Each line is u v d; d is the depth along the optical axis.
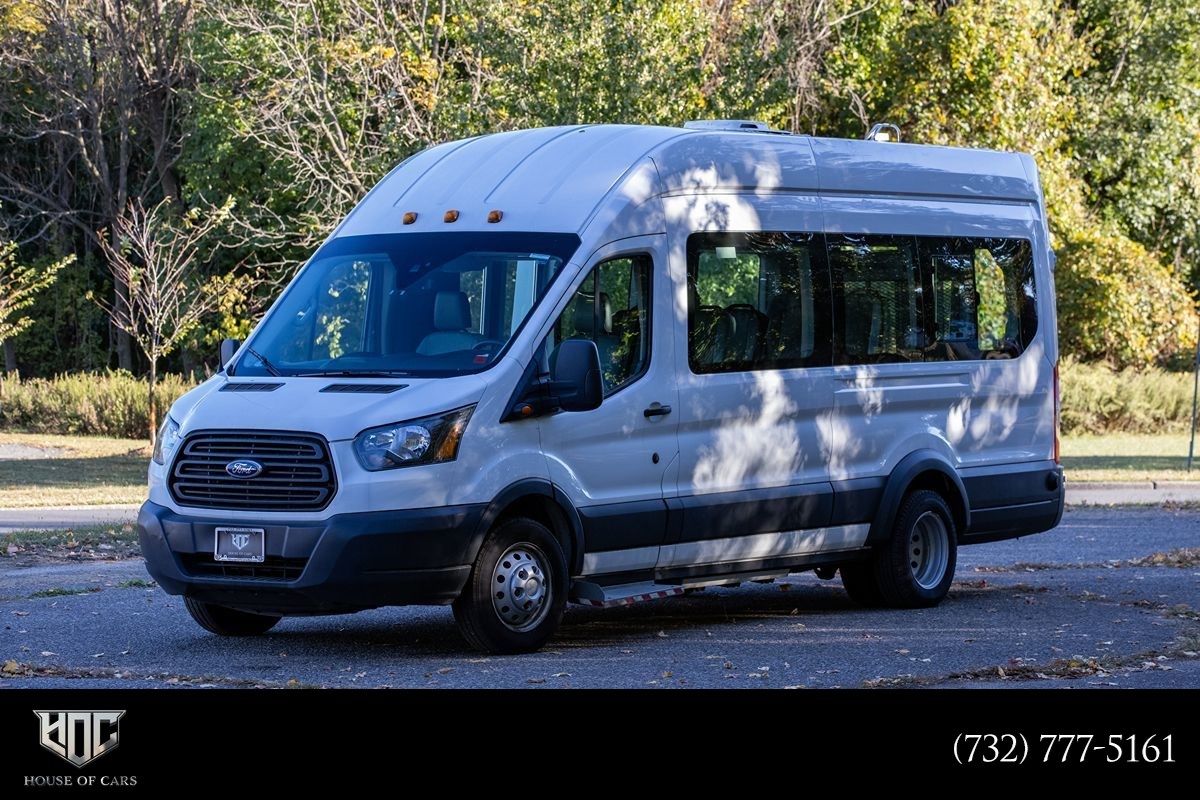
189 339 36.94
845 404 10.70
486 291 9.19
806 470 10.48
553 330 9.02
